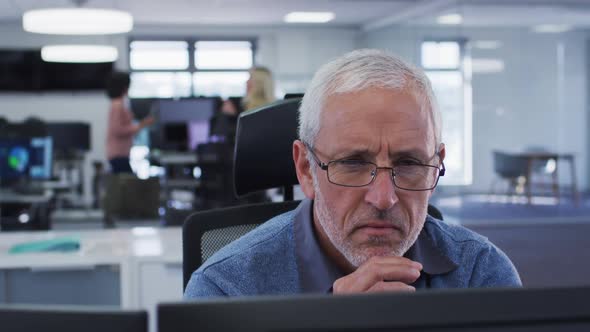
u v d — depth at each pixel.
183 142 8.80
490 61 8.85
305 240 1.21
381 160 1.07
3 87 11.86
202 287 1.19
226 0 9.95
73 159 10.02
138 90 12.39
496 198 8.86
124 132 7.24
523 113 8.84
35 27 5.83
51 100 12.00
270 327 0.58
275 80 12.82
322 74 1.12
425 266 1.23
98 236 3.17
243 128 1.53
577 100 8.80
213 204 6.12
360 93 1.07
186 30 12.43
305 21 12.20
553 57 8.77
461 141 8.97
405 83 1.08
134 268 2.73
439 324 0.59
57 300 2.82
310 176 1.19
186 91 12.52
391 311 0.59
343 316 0.58
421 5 10.15
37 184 7.21
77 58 8.93
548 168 8.83
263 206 1.58
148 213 5.34
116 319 0.59
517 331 0.59
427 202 1.12
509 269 1.31
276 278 1.21
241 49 12.71
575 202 8.83
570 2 8.70
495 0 8.79
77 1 6.15
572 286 0.60
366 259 1.10
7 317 0.59
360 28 13.04
